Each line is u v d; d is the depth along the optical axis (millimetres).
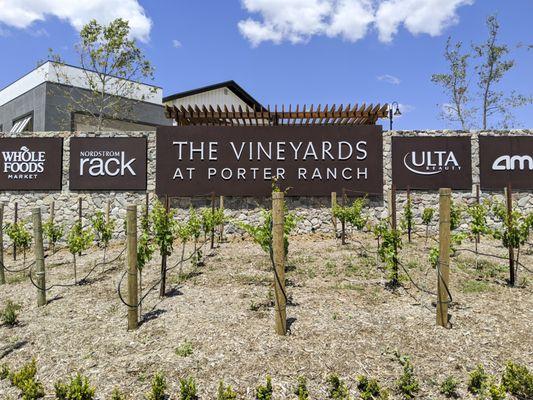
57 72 19172
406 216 10742
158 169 12617
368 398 3734
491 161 12203
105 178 12820
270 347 4637
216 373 4160
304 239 11633
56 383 4078
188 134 12672
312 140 12516
